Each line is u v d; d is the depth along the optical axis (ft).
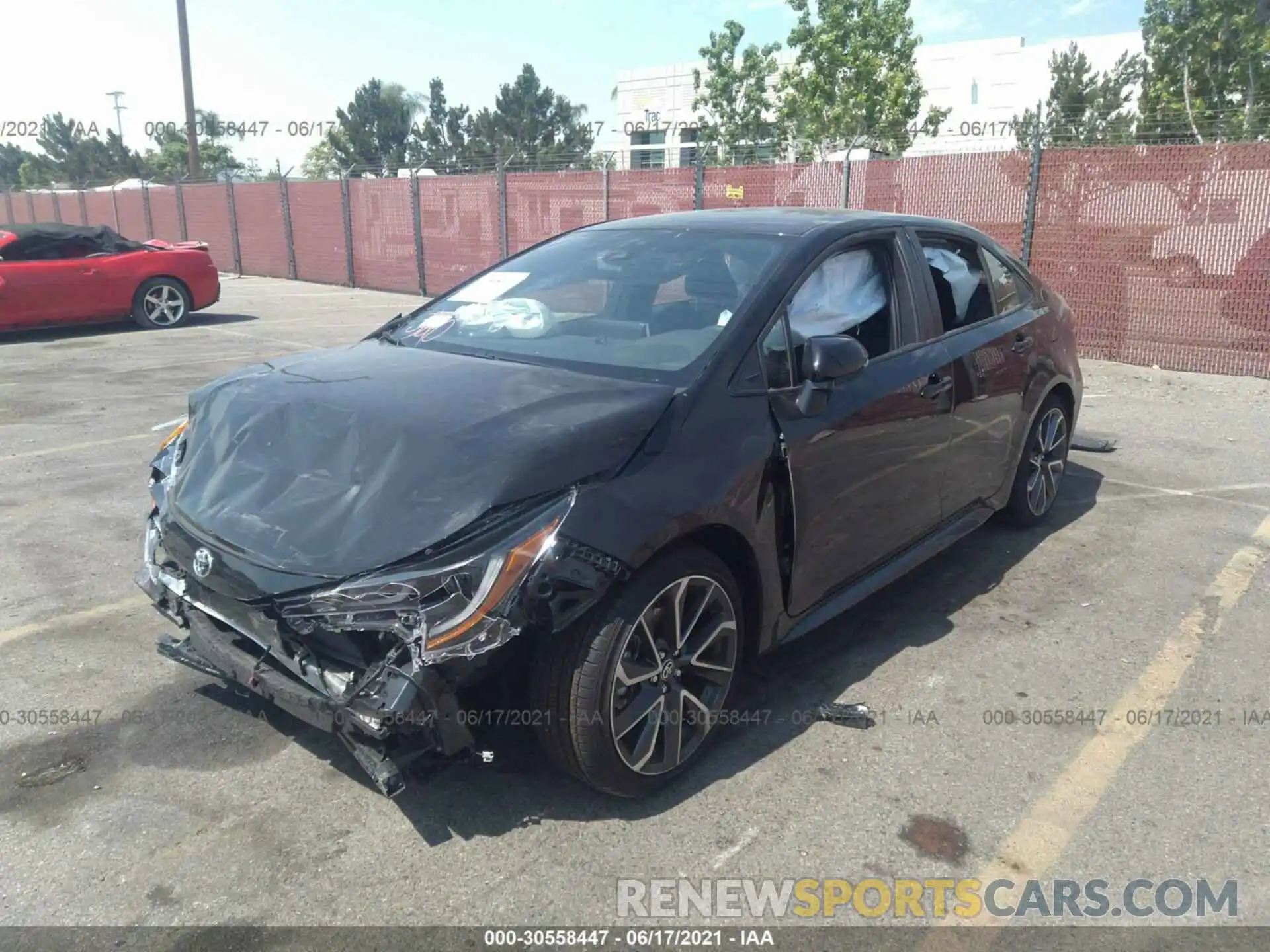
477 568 8.34
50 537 17.17
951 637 13.48
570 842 9.29
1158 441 23.54
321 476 9.61
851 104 72.54
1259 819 9.65
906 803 9.89
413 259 59.77
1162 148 31.07
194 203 81.41
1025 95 104.78
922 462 13.28
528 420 9.53
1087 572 15.72
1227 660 12.84
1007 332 15.56
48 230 42.22
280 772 10.39
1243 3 64.69
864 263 13.10
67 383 31.01
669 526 9.18
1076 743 10.93
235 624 9.49
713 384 10.42
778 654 13.02
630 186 46.21
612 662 8.96
